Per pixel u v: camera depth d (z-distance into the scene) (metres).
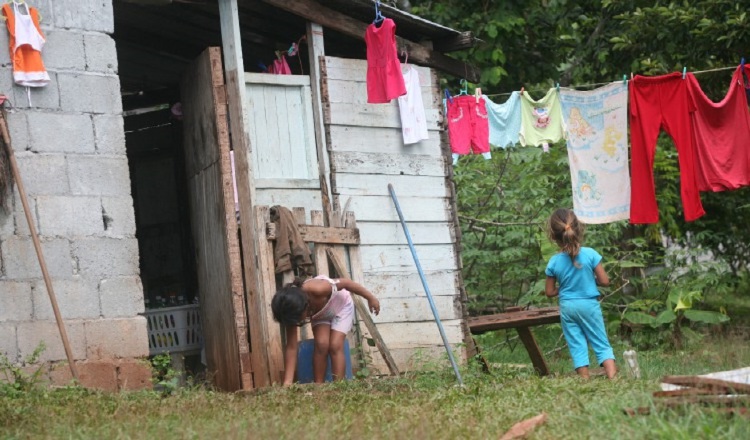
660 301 13.20
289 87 9.71
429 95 10.63
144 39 10.88
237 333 8.80
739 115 10.17
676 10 12.95
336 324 8.52
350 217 9.52
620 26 14.86
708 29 12.55
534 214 13.39
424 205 10.35
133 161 11.95
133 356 8.34
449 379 8.73
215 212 9.30
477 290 13.79
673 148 14.33
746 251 15.45
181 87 10.11
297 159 9.64
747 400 5.12
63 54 8.33
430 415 5.71
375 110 10.12
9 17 8.09
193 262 11.49
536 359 10.02
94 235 8.29
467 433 5.15
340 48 11.20
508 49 15.48
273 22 10.54
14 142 8.04
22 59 8.08
